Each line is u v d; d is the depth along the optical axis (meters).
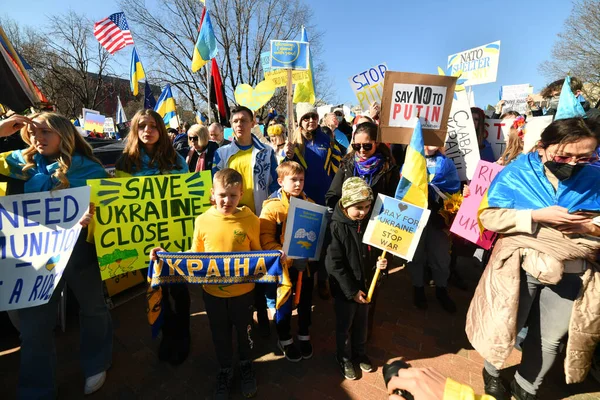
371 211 2.51
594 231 1.62
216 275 2.03
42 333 1.94
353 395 2.16
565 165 1.64
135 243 2.20
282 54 3.29
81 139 2.07
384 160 2.69
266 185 3.13
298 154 3.46
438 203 2.92
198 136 3.78
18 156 1.88
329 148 3.61
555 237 1.73
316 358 2.51
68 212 1.88
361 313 2.32
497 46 3.66
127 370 2.37
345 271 2.17
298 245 2.34
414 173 2.30
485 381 2.19
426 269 3.71
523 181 1.83
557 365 2.45
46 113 1.85
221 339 2.17
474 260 4.25
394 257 4.45
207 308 2.16
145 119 2.24
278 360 2.49
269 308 3.12
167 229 2.31
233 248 2.10
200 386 2.24
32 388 1.96
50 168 1.88
